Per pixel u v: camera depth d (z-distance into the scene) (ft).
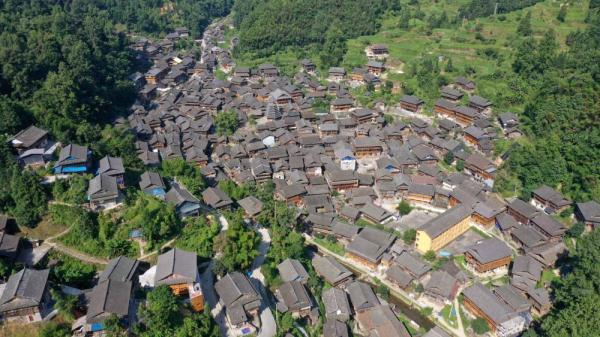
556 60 372.79
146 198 226.17
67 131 260.62
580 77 322.14
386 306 205.46
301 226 266.77
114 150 264.72
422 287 218.38
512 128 332.39
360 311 205.87
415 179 299.79
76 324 156.25
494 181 293.02
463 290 212.64
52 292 164.04
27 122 263.49
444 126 358.43
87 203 212.84
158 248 206.49
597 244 186.19
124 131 320.09
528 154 289.12
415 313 212.84
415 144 341.21
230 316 176.35
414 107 392.06
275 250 230.89
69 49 371.76
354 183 299.58
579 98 304.09
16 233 200.34
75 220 204.74
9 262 180.86
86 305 165.99
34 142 236.22
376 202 289.94
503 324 193.26
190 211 229.66
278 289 206.69
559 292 192.65
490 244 233.14
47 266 188.96
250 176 305.53
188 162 309.42
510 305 202.80
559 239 245.45
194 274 175.94
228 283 186.50
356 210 272.31
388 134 358.64
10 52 306.14
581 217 250.57
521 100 363.56
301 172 308.81
